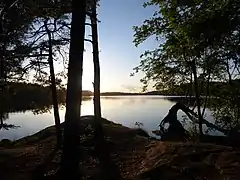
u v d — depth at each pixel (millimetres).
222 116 14188
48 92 18156
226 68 11914
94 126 15172
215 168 8547
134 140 14383
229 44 8352
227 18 7574
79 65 9141
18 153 13562
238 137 12914
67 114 9109
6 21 12922
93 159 11734
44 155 12781
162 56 15867
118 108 55500
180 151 10414
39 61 14070
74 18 9148
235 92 12914
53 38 13820
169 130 16703
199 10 8383
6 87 14758
